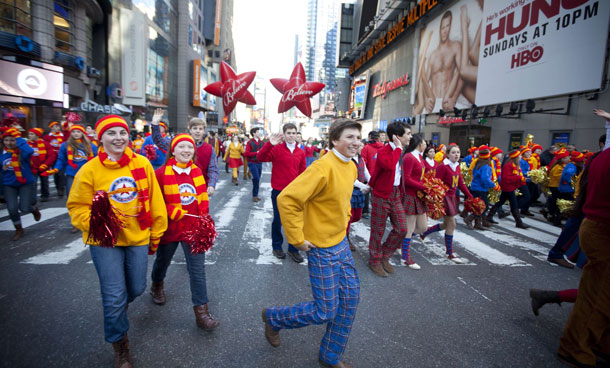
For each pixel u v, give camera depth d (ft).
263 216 23.97
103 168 7.45
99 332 8.97
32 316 9.62
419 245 18.58
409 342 9.14
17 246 15.65
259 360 8.09
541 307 11.34
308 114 21.43
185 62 174.50
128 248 7.94
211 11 240.53
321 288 7.36
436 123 72.02
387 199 13.71
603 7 34.68
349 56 144.97
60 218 20.95
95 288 11.51
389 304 11.34
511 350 8.96
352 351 8.64
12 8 61.11
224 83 21.86
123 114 81.30
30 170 17.08
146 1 130.52
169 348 8.43
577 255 10.38
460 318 10.57
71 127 20.24
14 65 59.88
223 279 12.86
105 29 111.24
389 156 13.17
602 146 17.39
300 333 9.42
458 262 15.79
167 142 14.08
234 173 41.06
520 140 47.91
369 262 14.44
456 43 64.18
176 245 9.72
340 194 7.36
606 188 7.99
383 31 112.16
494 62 51.96
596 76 35.47
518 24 46.75
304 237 7.43
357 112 131.75
